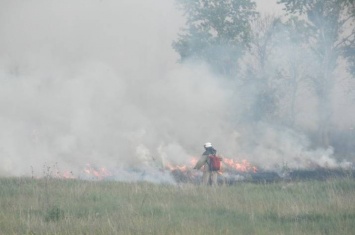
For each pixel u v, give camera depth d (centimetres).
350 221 3497
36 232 3219
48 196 4641
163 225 3344
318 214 3800
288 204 4241
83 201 4553
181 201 4597
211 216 3809
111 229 3222
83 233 3197
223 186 5684
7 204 4269
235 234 3167
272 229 3359
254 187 5647
